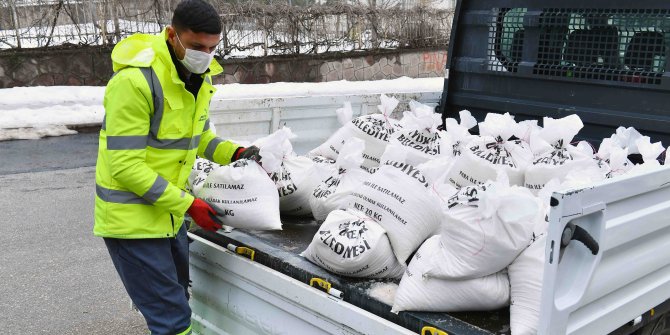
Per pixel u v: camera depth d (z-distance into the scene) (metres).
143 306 2.71
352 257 2.41
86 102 12.43
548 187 2.70
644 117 3.63
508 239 2.17
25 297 4.72
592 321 2.13
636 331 2.61
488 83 4.39
